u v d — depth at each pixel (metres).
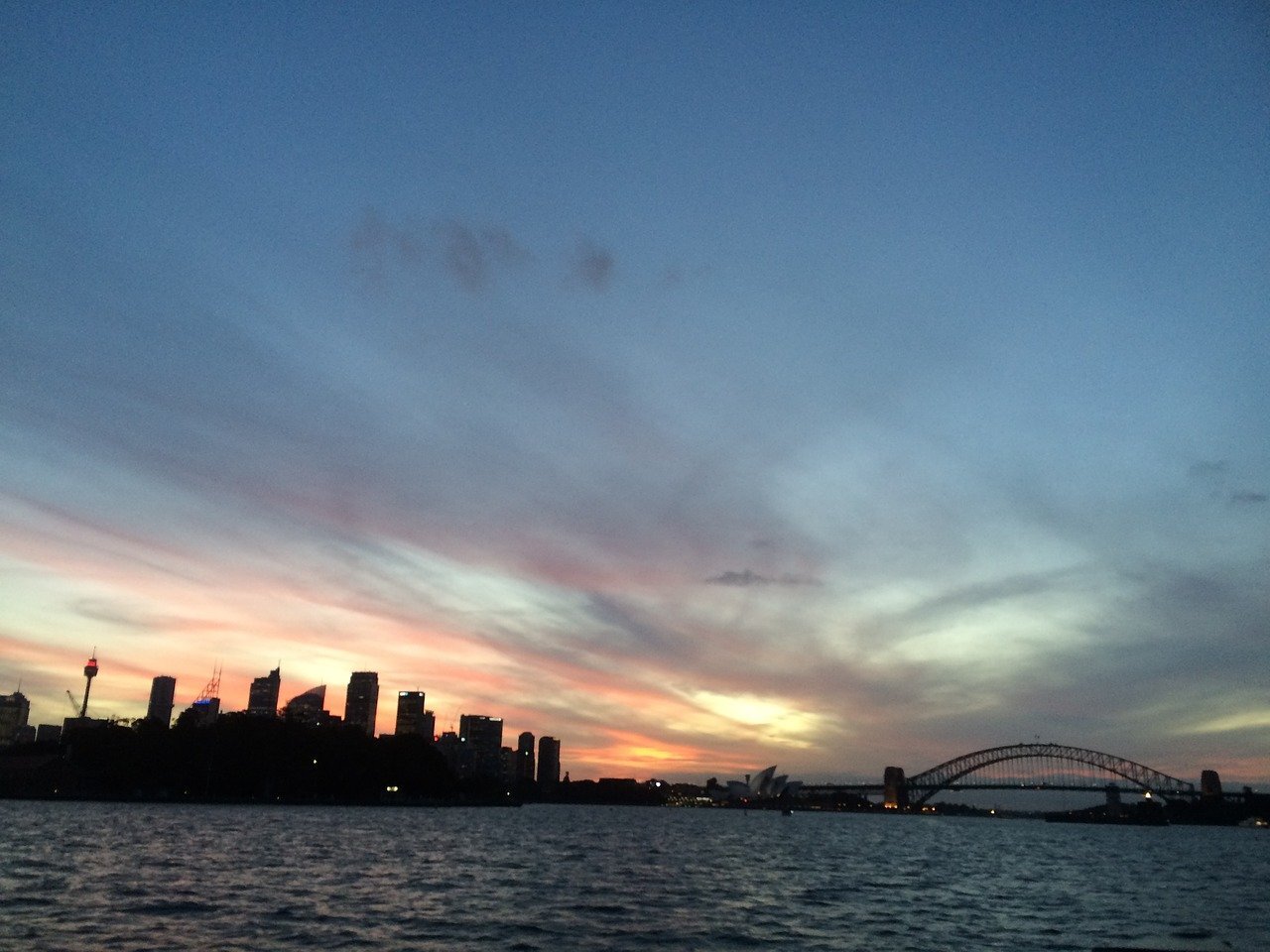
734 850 142.00
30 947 36.53
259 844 101.94
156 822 139.75
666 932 47.69
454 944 41.91
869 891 75.69
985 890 80.38
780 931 49.34
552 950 41.34
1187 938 42.91
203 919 45.22
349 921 46.97
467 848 116.75
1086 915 61.06
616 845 144.62
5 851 77.81
